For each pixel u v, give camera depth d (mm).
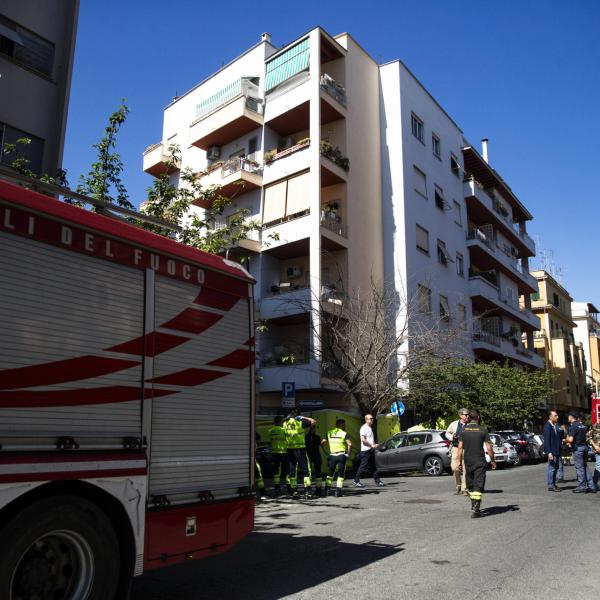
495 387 28391
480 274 38438
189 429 4910
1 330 3707
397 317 25844
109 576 4098
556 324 57594
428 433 19438
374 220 27766
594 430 13359
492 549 7094
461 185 35344
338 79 27703
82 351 4160
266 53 28922
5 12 15766
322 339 22531
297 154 25562
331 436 13391
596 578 5738
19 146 15773
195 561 6617
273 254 26281
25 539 3643
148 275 4789
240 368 5586
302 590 5395
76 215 4344
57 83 16828
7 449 3594
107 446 4195
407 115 29719
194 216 14914
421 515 9922
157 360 4719
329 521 9422
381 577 5816
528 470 21844
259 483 12891
